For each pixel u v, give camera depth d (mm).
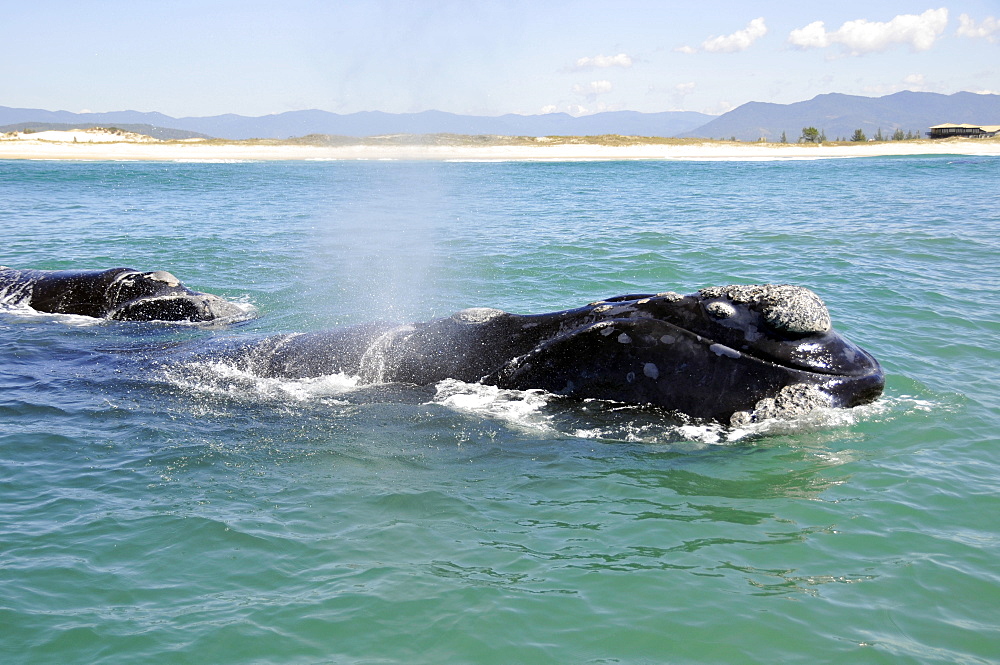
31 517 6227
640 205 31797
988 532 5930
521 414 7695
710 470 6852
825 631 4832
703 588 5258
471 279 15648
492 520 6141
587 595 5191
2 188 43250
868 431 7559
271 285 15219
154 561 5609
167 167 70812
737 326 7277
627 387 7410
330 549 5754
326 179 53656
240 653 4668
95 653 4652
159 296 12016
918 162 75812
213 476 6926
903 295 13547
